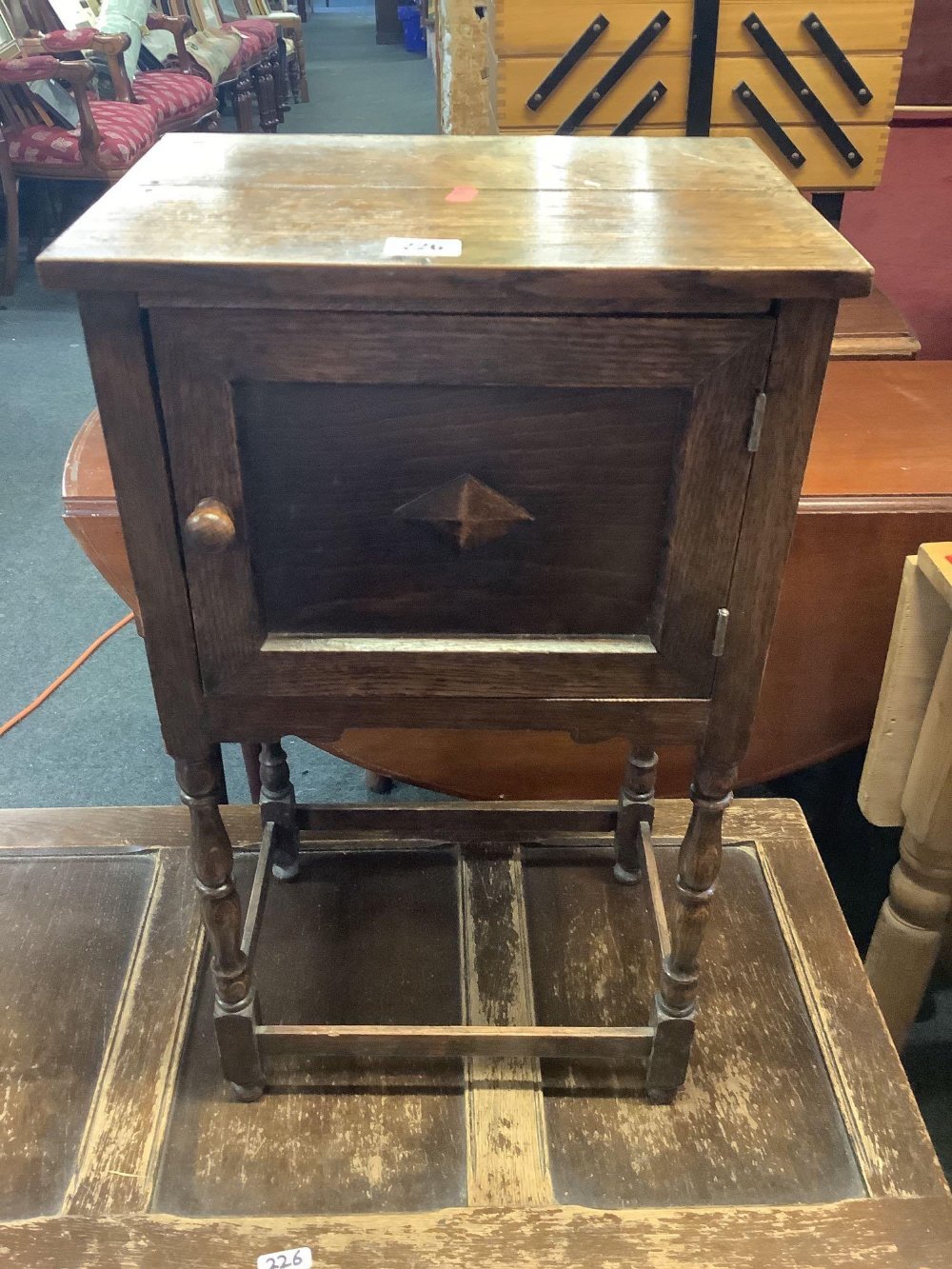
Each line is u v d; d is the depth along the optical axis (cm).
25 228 347
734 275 55
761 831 112
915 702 103
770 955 99
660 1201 79
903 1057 121
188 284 56
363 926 101
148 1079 86
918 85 179
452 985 95
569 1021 92
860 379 129
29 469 228
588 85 117
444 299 57
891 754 107
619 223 63
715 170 76
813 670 115
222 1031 81
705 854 75
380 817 104
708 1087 87
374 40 759
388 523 65
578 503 65
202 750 72
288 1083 87
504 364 59
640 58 116
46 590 196
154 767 158
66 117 286
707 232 61
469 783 124
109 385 59
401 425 62
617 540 66
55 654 181
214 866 76
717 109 119
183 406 60
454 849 110
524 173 75
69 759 160
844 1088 87
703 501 63
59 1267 75
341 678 70
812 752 122
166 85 328
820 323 57
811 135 121
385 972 96
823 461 110
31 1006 93
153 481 62
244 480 63
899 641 100
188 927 99
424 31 681
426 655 69
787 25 113
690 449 61
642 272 55
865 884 143
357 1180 80
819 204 134
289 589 68
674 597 66
